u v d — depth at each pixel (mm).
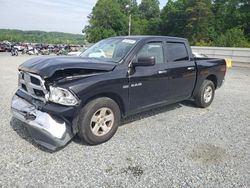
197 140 4359
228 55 21531
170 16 65688
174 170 3354
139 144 4105
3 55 30234
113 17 70750
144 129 4781
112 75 4023
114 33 68438
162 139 4344
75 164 3404
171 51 5352
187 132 4711
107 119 4082
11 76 10680
